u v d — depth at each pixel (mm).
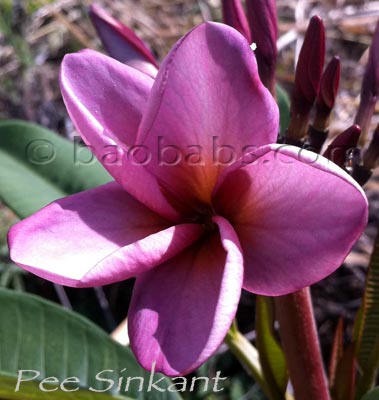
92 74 177
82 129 165
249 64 165
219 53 165
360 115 214
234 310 147
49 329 234
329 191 155
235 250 156
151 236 164
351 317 430
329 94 200
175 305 163
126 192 182
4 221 447
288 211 161
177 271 170
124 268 157
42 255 165
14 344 229
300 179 160
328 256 153
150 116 164
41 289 455
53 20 583
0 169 276
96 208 178
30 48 550
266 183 166
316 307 437
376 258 223
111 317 433
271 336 233
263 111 168
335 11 588
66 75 173
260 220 166
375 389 212
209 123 172
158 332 158
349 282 441
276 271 161
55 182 281
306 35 196
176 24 592
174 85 168
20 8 536
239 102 169
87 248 170
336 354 253
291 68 541
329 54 569
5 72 540
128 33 225
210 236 179
